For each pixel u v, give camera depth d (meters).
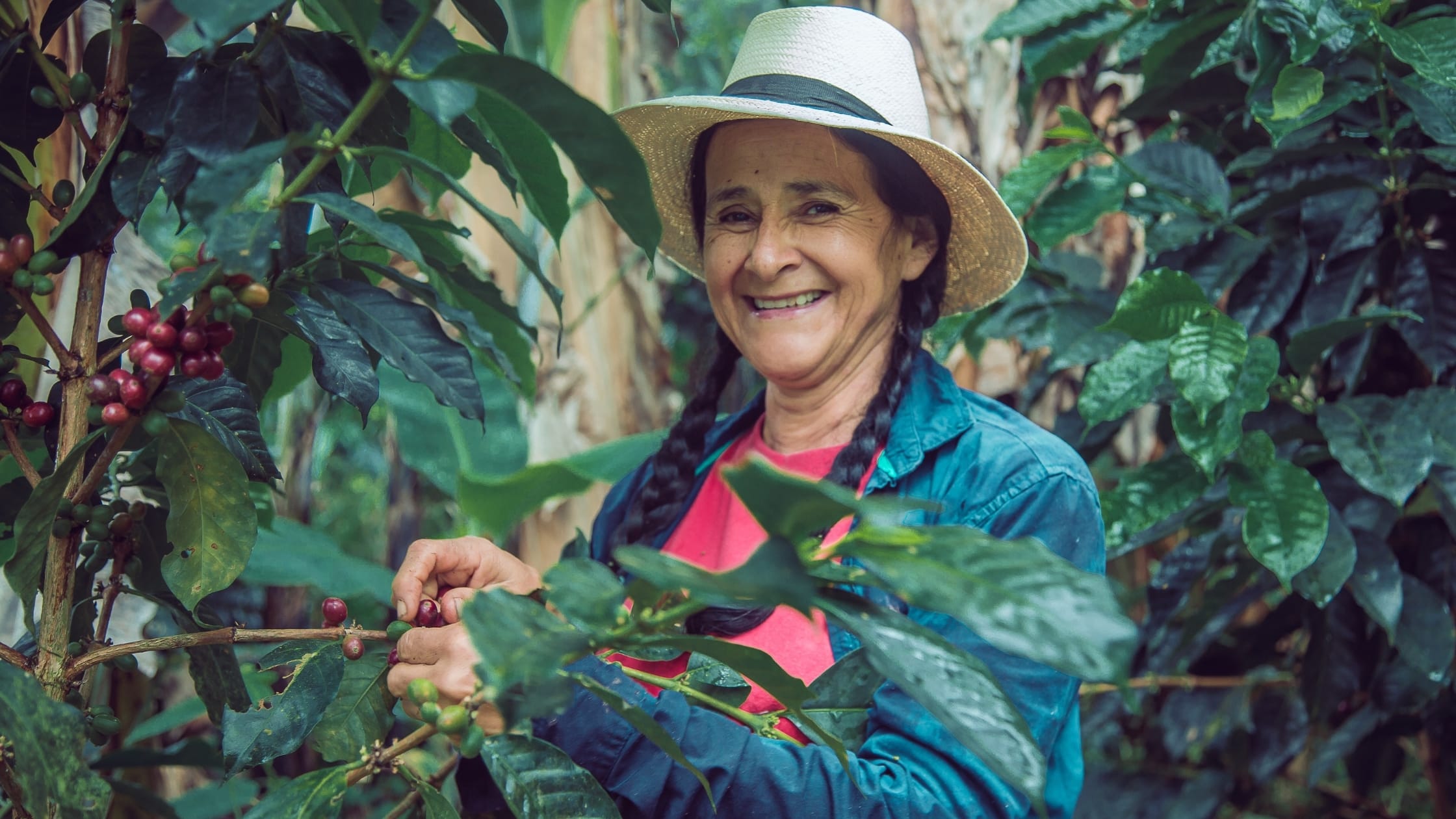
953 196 1.47
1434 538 1.92
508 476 2.40
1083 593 0.66
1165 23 1.92
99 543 1.08
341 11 0.83
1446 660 1.70
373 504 4.51
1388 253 1.91
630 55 3.23
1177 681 2.19
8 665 0.86
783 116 1.30
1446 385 1.86
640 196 0.85
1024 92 2.24
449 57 0.87
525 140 1.07
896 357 1.42
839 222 1.38
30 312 0.95
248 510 1.01
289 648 1.09
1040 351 2.49
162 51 1.06
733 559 1.43
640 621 0.79
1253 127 2.04
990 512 1.26
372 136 1.08
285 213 1.03
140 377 0.91
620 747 1.11
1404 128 1.82
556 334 2.80
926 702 0.73
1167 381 1.69
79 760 0.86
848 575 0.76
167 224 1.77
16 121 1.08
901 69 1.44
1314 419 1.81
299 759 2.56
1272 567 1.56
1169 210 1.93
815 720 1.19
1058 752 1.27
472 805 1.30
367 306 1.09
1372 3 1.60
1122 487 1.71
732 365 1.61
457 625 1.03
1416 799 2.88
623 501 1.71
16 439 1.03
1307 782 1.94
